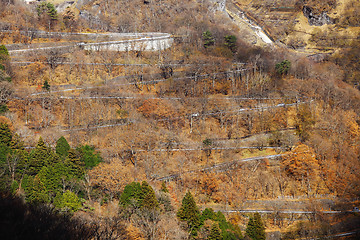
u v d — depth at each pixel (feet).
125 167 426.51
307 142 567.18
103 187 382.63
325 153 552.41
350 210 487.61
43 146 388.57
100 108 554.05
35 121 502.79
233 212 456.45
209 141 535.19
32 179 337.31
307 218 473.67
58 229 245.24
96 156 414.82
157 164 479.82
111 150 454.40
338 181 520.01
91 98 570.87
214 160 519.19
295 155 537.65
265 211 469.16
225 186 481.46
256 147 558.97
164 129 543.39
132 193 365.61
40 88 569.64
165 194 392.68
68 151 394.93
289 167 527.81
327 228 458.09
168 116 564.30
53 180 364.58
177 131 554.05
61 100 555.28
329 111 640.58
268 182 506.48
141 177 435.53
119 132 500.74
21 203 264.72
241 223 450.71
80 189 371.97
